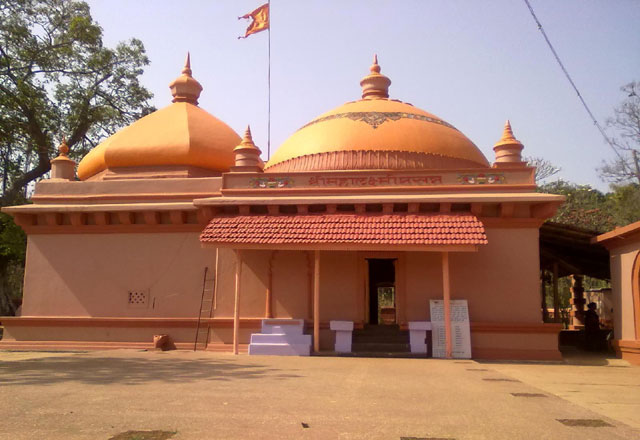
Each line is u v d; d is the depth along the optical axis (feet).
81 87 101.35
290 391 25.57
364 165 53.21
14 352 48.75
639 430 18.76
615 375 36.47
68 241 55.16
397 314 50.62
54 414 19.80
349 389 26.48
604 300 84.23
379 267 67.51
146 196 54.60
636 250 45.44
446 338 45.57
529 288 48.39
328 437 16.83
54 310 54.08
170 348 51.88
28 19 91.71
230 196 51.39
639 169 111.75
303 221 48.01
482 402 23.31
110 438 16.37
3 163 89.81
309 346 46.75
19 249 82.43
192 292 52.90
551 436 17.44
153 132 61.98
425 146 54.65
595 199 134.31
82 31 95.25
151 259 53.88
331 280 51.08
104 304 53.67
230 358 42.98
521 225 49.06
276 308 51.34
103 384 27.20
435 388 27.30
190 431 17.39
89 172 66.59
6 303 87.10
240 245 46.03
